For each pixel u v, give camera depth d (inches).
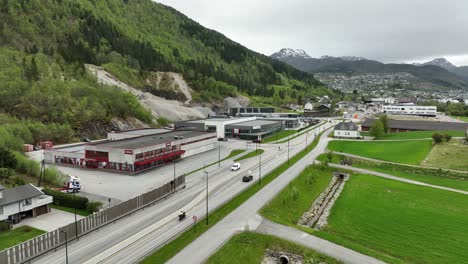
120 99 6830.7
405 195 3061.0
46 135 5022.1
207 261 1744.6
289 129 7662.4
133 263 1713.8
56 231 1888.5
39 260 1747.0
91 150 3868.1
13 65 6225.4
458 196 3021.7
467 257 1908.2
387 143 5305.1
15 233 2071.9
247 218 2325.3
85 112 5802.2
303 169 3833.7
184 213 2317.9
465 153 4215.1
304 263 1818.4
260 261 1843.0
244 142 5861.2
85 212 2474.2
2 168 2901.1
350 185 3412.9
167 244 1920.5
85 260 1744.6
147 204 2598.4
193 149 4722.0
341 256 1845.5
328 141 5738.2
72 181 2962.6
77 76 7224.4
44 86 5846.5
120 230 2124.8
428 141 5027.1
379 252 1980.8
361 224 2407.7
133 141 4284.0
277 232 2106.3
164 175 3587.6
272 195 2851.9
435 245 2063.2
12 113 5221.5
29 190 2353.6
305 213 2637.8
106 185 3191.4
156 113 7854.3
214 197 2800.2
